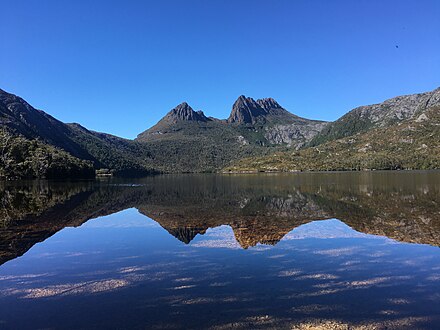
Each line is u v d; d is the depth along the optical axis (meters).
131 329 7.60
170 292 9.85
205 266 12.50
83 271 12.22
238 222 23.30
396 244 15.66
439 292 9.55
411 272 11.41
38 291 10.12
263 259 13.35
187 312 8.44
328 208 29.94
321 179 97.06
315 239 17.08
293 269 11.93
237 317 8.11
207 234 19.12
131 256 14.31
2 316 8.38
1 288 10.45
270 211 29.11
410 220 22.48
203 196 47.59
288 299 9.17
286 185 70.88
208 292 9.80
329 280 10.69
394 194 42.03
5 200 42.72
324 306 8.68
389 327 7.52
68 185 85.00
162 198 45.28
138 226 22.59
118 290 10.11
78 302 9.21
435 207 28.84
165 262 13.21
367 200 35.81
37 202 40.34
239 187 68.38
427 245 15.36
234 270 11.92
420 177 90.88
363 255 13.71
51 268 12.66
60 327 7.74
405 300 9.01
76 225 23.38
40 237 19.03
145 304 8.99
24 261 13.75
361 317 8.03
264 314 8.26
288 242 16.47
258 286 10.23
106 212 30.69
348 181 80.06
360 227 20.31
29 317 8.31
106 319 8.12
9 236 19.42
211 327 7.63
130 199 44.19
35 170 130.12
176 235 19.08
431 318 7.94
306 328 7.51
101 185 85.19
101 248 16.00
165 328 7.61
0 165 125.38
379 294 9.45
